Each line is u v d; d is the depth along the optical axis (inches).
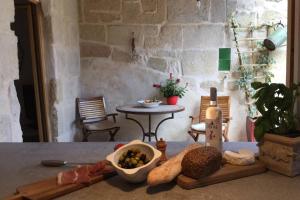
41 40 114.7
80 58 151.2
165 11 147.6
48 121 120.0
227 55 148.0
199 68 150.5
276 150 39.4
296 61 45.7
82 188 35.8
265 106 40.2
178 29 148.5
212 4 146.6
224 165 40.0
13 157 48.0
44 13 113.9
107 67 151.3
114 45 150.0
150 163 35.2
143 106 137.9
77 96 148.1
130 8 147.7
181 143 55.0
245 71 149.3
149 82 151.9
